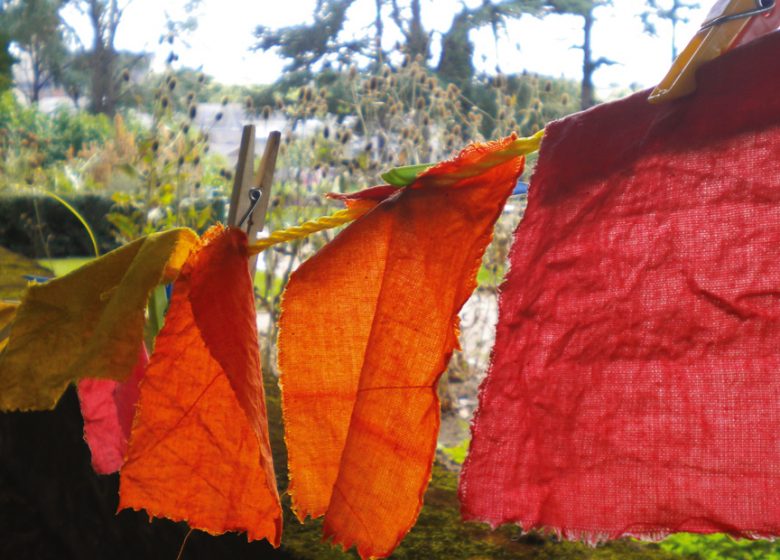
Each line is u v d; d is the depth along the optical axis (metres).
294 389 0.44
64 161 3.50
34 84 5.42
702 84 0.35
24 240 2.71
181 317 0.47
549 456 0.36
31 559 0.86
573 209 0.37
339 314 0.44
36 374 0.47
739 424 0.33
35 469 0.87
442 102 1.23
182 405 0.47
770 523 0.32
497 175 0.42
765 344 0.33
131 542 0.77
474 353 1.21
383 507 0.42
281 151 1.24
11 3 5.25
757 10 0.33
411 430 0.42
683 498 0.34
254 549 0.62
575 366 0.36
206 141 1.28
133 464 0.47
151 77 2.57
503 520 0.36
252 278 0.49
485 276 1.21
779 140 0.33
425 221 0.42
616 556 0.63
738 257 0.34
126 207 1.35
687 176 0.35
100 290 0.48
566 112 1.41
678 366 0.34
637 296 0.35
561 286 0.36
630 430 0.35
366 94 1.40
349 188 1.21
